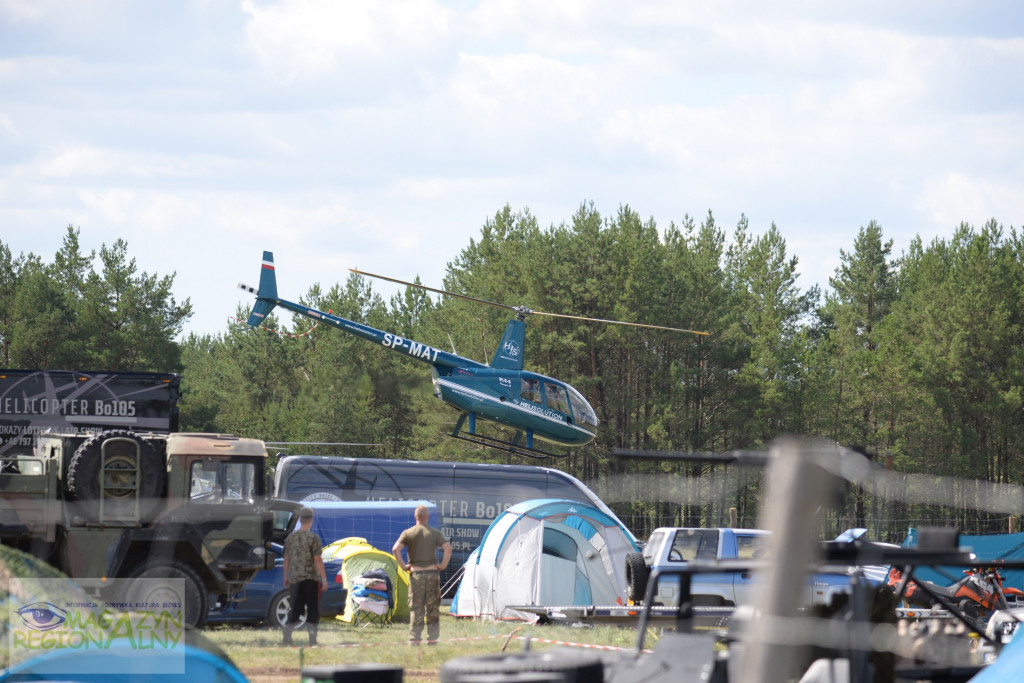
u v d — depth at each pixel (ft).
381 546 262.88
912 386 652.48
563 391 367.86
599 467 634.02
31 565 79.20
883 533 324.60
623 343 649.61
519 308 373.61
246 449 184.75
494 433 588.91
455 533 298.97
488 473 304.50
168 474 180.86
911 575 73.31
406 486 298.76
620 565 231.91
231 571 178.60
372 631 190.49
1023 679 61.98
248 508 181.47
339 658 149.89
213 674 75.92
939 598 75.46
